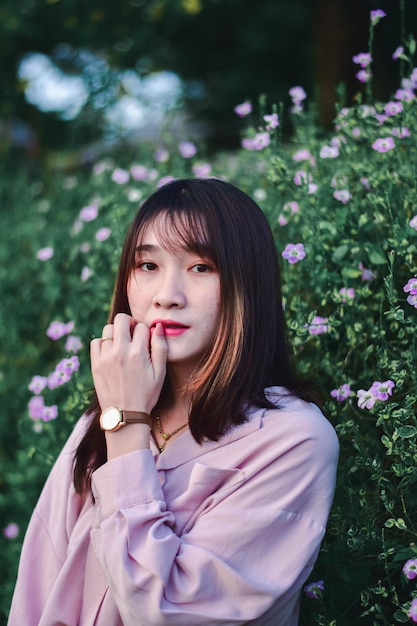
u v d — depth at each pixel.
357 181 2.10
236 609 1.30
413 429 1.54
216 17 7.44
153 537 1.31
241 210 1.51
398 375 1.61
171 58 7.52
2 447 2.85
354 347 1.79
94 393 1.71
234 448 1.42
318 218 1.92
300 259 1.83
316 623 1.73
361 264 1.89
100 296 2.39
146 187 2.78
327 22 5.84
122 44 5.95
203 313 1.46
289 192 2.21
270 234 1.55
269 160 2.26
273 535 1.34
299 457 1.38
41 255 2.62
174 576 1.30
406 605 1.51
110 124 5.39
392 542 1.61
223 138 8.22
